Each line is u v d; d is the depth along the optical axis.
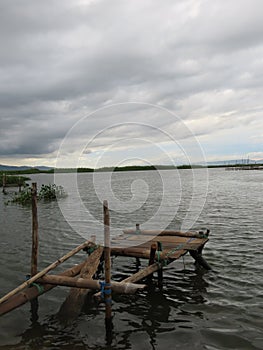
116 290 6.19
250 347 5.45
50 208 21.95
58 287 8.12
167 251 8.42
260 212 18.25
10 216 19.66
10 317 6.65
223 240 12.20
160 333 5.96
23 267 9.74
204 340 5.69
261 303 6.96
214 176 65.81
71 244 12.36
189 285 8.09
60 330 6.14
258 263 9.45
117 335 5.94
